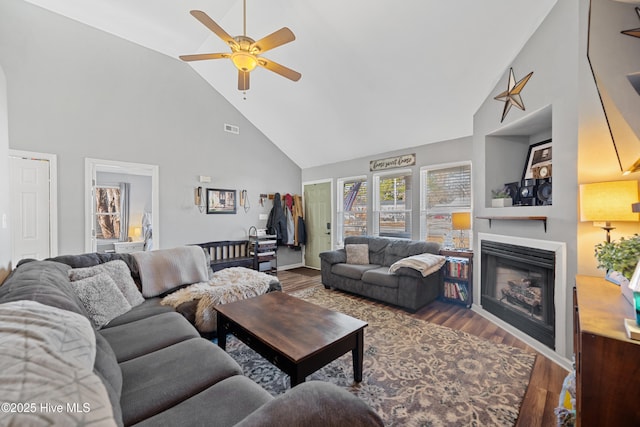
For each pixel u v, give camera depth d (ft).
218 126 15.44
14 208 9.68
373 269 12.32
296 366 4.73
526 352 7.32
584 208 5.53
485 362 6.82
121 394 3.62
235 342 8.01
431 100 10.96
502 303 9.11
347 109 13.15
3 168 6.38
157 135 13.12
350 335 5.59
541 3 6.90
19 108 9.76
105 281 6.60
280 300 7.65
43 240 10.21
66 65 10.71
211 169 15.15
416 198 13.88
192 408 3.36
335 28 9.50
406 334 8.46
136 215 17.39
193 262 9.65
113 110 11.83
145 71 12.76
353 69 10.84
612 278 5.27
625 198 5.05
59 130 10.54
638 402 3.10
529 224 7.88
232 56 7.48
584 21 6.05
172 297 7.93
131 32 11.79
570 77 6.40
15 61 9.69
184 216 14.07
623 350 3.15
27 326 2.51
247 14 10.24
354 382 6.04
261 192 17.60
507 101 8.75
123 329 5.74
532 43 7.63
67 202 10.69
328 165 18.34
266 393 3.71
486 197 10.02
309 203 19.76
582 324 3.50
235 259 15.14
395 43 9.21
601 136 5.82
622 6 5.33
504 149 10.07
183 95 14.01
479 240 10.41
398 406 5.28
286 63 11.73
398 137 13.71
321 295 12.71
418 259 10.67
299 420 2.47
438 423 4.85
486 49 8.45
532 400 5.42
